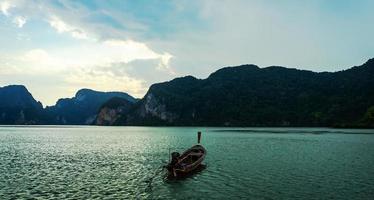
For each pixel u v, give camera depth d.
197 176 38.34
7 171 41.97
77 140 106.62
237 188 32.12
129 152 66.00
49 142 96.62
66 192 30.67
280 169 43.06
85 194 29.97
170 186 33.19
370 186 32.56
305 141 95.31
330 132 158.12
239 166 45.66
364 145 79.75
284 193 30.00
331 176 38.00
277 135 132.38
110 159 54.38
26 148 75.69
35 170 42.88
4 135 141.25
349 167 44.56
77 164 48.47
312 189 31.45
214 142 93.62
